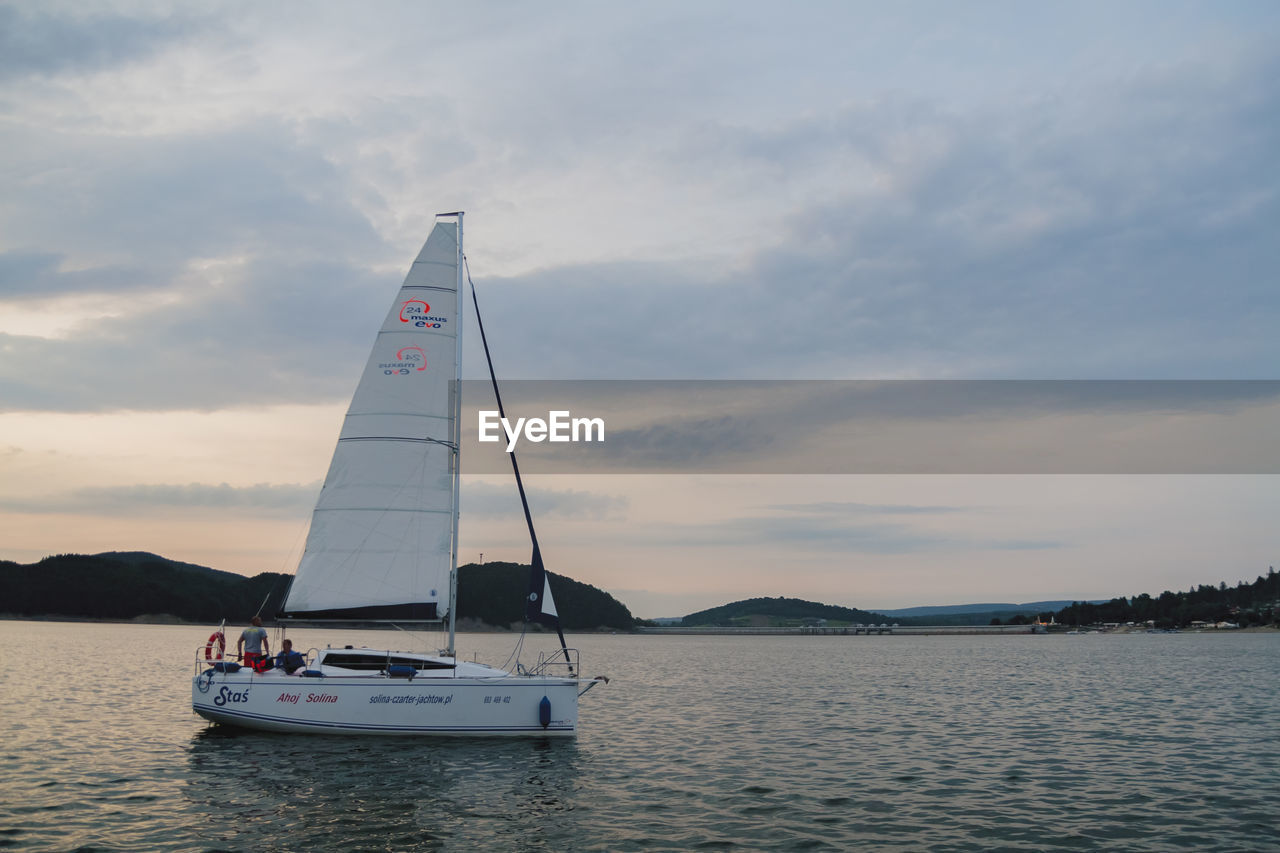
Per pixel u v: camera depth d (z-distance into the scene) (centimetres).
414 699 2266
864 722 3148
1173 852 1484
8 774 1952
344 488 2425
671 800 1819
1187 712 3503
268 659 2355
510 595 14062
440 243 2553
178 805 1695
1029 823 1661
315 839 1495
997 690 4625
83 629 13062
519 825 1603
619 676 5772
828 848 1486
